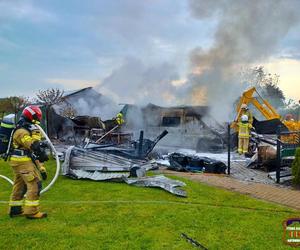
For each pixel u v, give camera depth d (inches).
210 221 190.7
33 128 192.4
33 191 190.4
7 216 195.9
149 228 178.5
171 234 170.7
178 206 218.5
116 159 344.2
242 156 465.4
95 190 262.2
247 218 197.2
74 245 156.2
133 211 206.7
